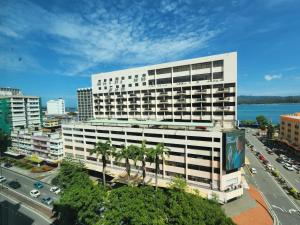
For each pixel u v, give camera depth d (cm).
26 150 10981
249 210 5253
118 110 10425
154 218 3297
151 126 7281
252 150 11406
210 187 5716
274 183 7019
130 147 5881
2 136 11738
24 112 14100
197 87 8219
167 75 8925
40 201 6209
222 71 7650
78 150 8931
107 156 7712
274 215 5053
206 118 8100
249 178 7488
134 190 4066
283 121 11950
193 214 3247
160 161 6538
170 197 3809
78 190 4156
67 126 9238
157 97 9181
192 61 8162
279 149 11512
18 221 4959
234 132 5519
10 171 9331
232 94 7531
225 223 3228
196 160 5909
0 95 13250
